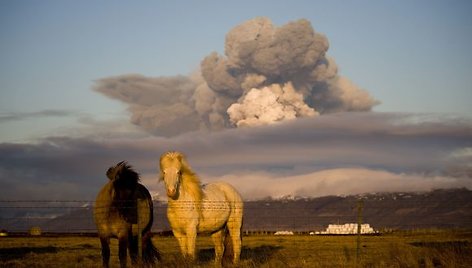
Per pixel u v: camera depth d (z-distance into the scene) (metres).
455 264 18.59
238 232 22.39
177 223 19.94
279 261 20.22
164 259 20.64
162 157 19.78
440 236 44.56
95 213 20.52
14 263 21.47
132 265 19.42
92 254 28.62
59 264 21.36
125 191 20.34
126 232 20.34
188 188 20.02
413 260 19.56
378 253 26.56
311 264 19.20
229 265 20.00
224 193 22.05
